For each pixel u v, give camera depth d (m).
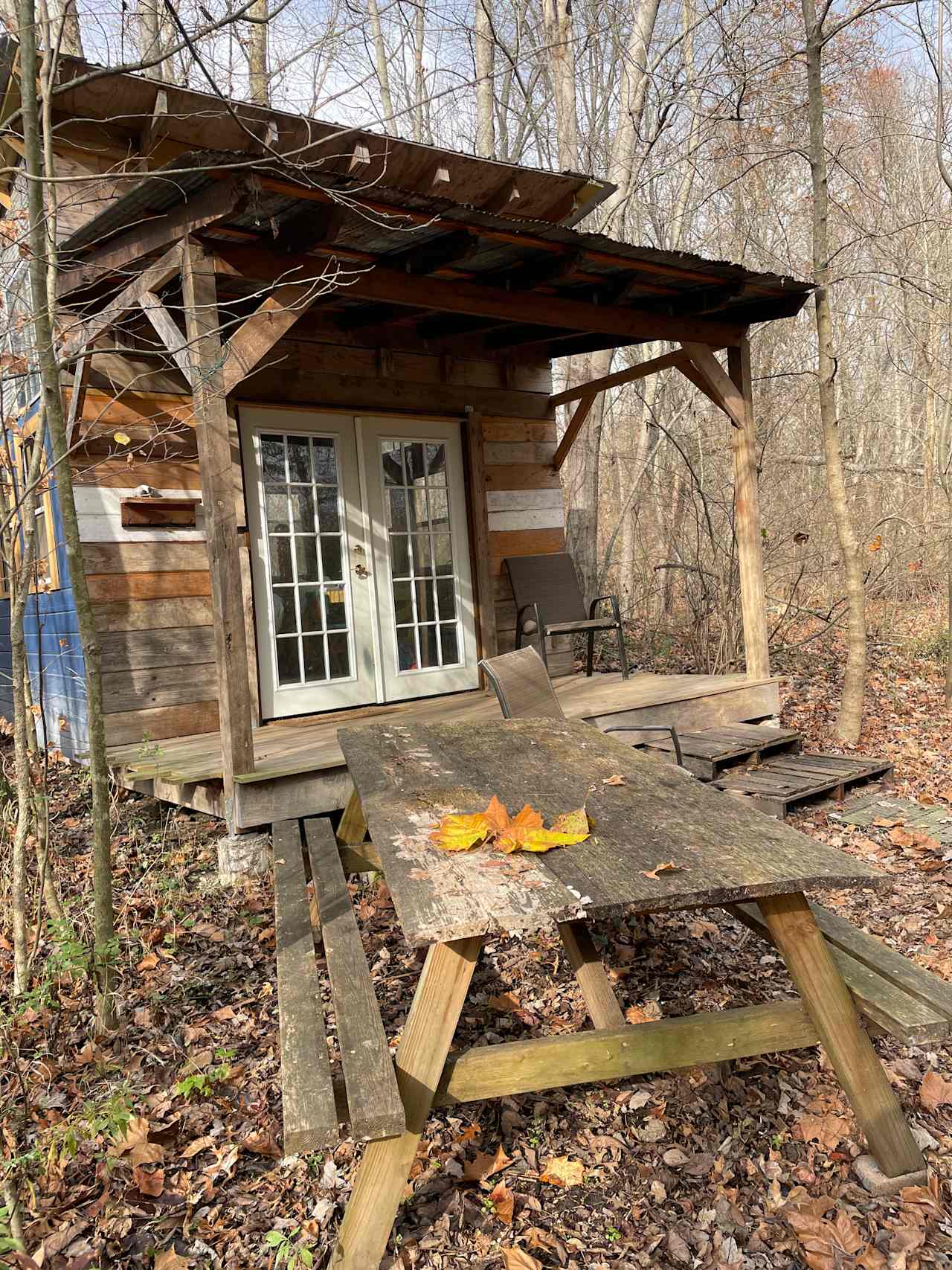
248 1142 2.42
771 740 5.67
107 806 2.92
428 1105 1.93
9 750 6.05
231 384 4.13
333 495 6.48
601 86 13.33
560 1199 2.20
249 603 5.94
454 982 1.95
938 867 4.16
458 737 3.39
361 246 4.52
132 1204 2.24
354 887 4.12
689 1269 2.00
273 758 4.68
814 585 11.27
